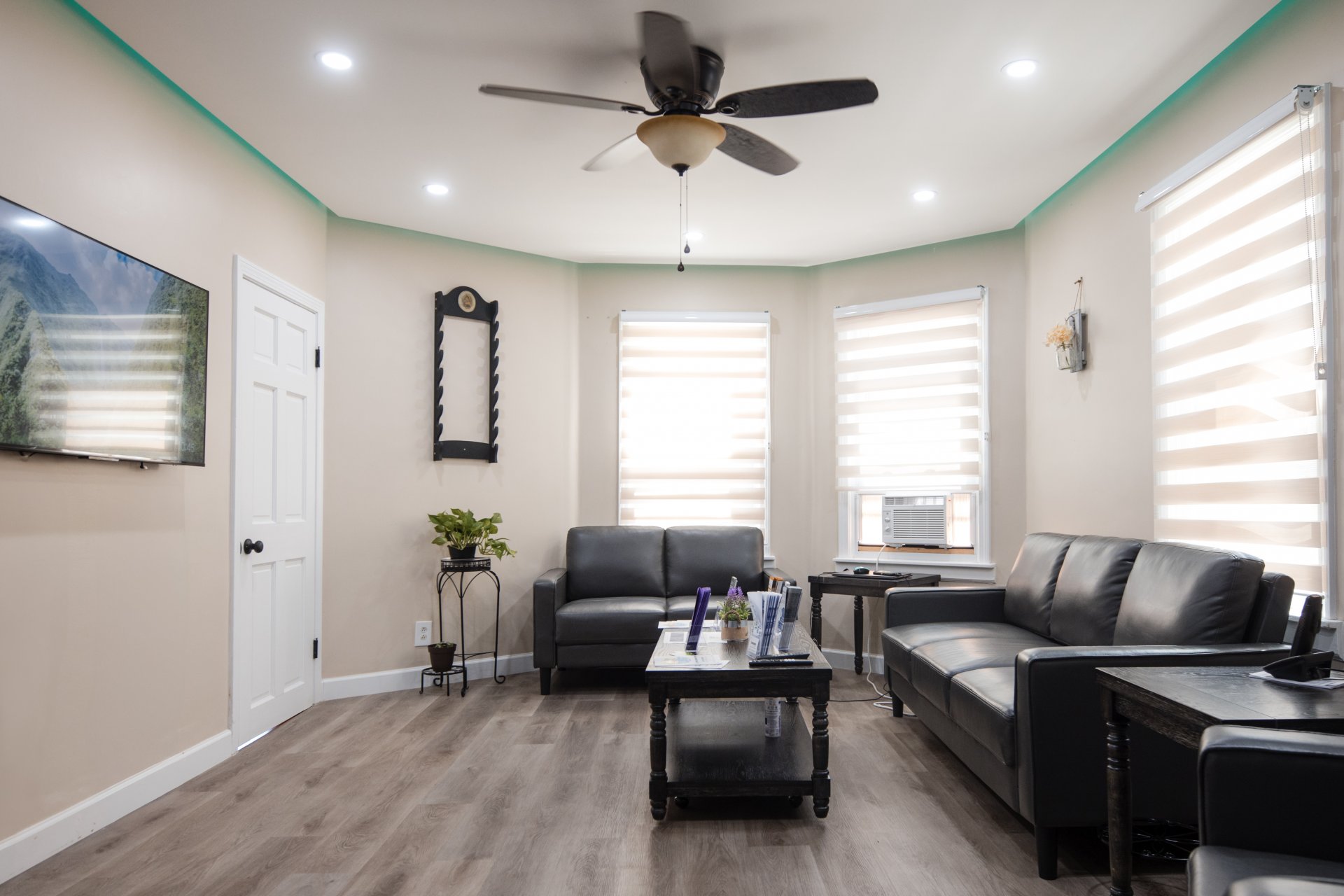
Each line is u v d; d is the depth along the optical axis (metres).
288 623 3.87
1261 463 2.56
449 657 4.38
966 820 2.63
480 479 4.83
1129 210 3.38
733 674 2.65
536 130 3.35
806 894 2.14
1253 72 2.59
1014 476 4.56
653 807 2.62
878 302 5.03
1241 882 1.13
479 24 2.59
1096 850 2.40
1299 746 1.33
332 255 4.36
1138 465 3.34
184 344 2.96
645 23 2.24
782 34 2.65
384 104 3.12
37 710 2.32
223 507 3.30
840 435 5.13
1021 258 4.56
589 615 4.31
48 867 2.29
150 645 2.83
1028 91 3.03
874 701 4.17
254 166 3.56
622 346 5.30
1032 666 2.22
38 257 2.24
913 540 4.75
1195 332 2.92
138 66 2.77
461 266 4.82
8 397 2.13
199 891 2.16
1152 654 2.17
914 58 2.79
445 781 3.00
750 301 5.36
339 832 2.54
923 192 4.05
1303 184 2.37
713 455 5.28
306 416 4.07
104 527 2.60
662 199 4.15
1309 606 1.83
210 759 3.16
